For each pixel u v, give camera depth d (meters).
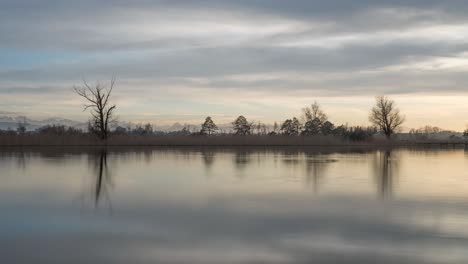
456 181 30.28
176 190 25.41
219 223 17.06
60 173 34.22
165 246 14.01
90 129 83.88
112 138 82.56
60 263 12.46
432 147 107.69
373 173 35.41
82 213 18.92
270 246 14.05
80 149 71.19
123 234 15.45
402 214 18.80
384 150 82.19
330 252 13.50
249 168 39.06
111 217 18.14
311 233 15.60
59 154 57.66
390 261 12.73
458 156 64.00
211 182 29.02
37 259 12.79
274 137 91.38
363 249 13.79
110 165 41.44
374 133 124.69
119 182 28.94
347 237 15.13
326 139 93.38
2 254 13.22
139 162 45.28
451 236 15.29
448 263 12.59
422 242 14.55
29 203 21.33
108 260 12.70
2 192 24.70
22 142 75.25
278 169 38.06
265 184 28.06
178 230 15.97
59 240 14.68
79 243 14.34
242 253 13.35
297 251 13.57
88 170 36.56
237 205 20.75
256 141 87.75
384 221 17.44
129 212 19.14
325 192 24.88
